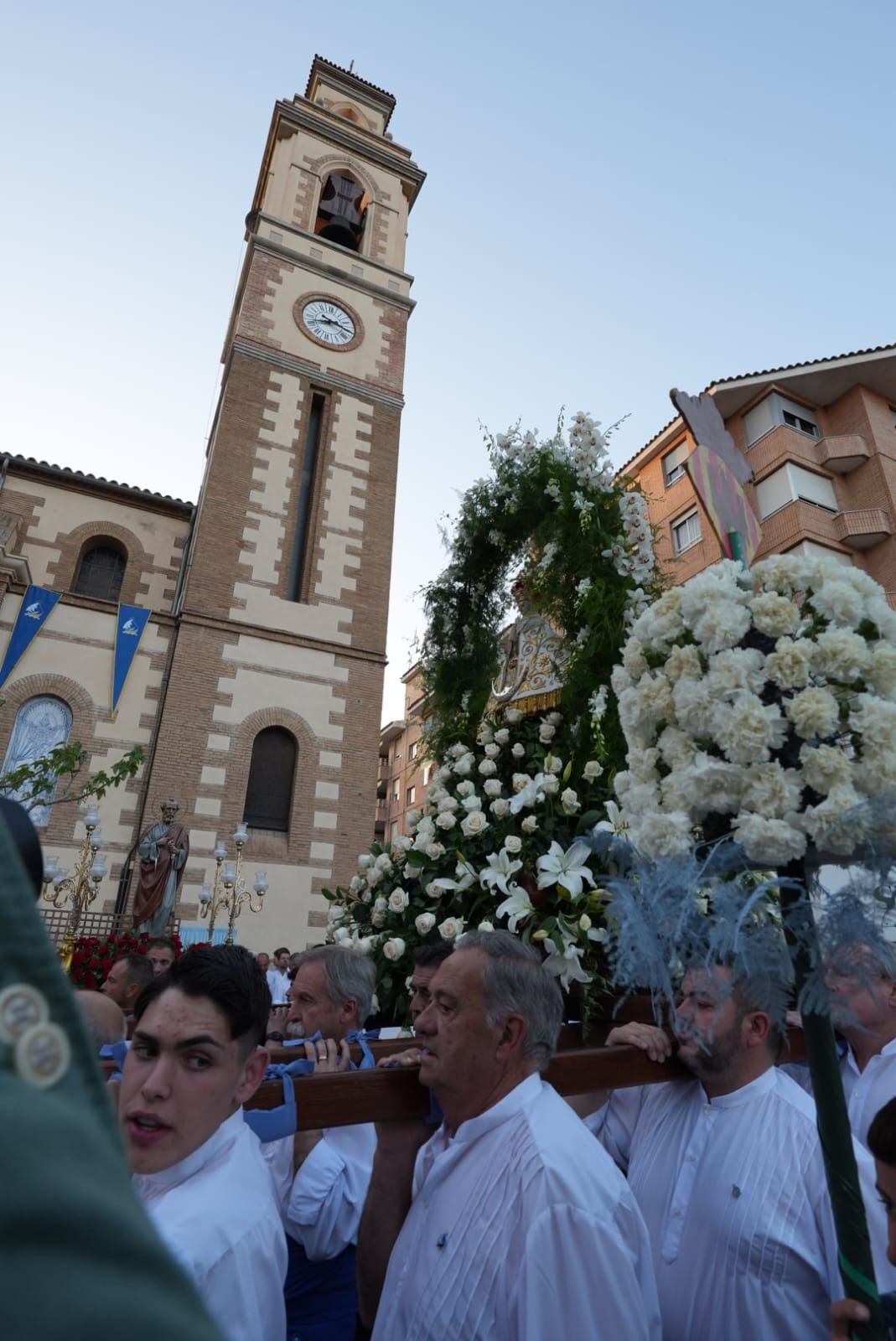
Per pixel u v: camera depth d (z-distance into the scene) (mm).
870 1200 2195
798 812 1979
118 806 14203
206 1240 1720
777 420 21859
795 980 1816
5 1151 391
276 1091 2082
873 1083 2895
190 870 14070
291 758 15984
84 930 12594
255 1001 2059
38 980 471
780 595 2236
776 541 20766
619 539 4320
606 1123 3105
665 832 2018
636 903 1950
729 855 1938
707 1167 2465
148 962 5293
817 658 2072
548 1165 1924
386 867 4246
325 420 19156
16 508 18688
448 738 4789
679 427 23234
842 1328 1631
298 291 20172
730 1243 2311
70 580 18625
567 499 4469
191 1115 1933
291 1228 2688
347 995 3145
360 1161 2842
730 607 2188
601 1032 3230
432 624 5145
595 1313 1749
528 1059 2197
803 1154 2346
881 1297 1809
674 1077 2633
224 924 13914
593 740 3848
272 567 17109
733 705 2096
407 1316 1961
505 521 4828
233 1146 1982
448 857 3857
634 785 2258
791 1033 2979
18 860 517
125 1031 3098
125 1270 385
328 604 17312
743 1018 2406
